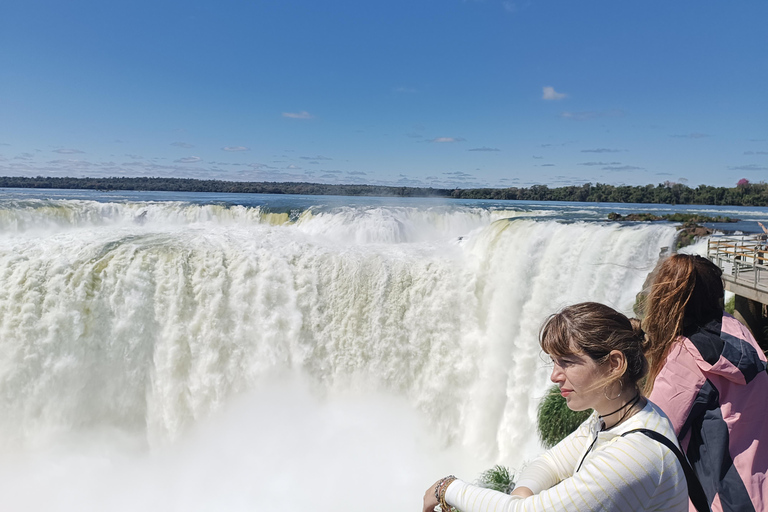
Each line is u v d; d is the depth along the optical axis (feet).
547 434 30.55
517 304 42.06
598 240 40.34
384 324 43.60
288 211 81.66
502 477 31.14
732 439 6.97
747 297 26.25
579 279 40.45
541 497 5.48
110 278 41.88
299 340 43.39
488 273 43.62
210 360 42.14
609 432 5.76
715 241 33.73
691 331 7.36
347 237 73.20
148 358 41.70
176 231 59.52
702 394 7.10
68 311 40.47
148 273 42.75
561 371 6.09
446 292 43.42
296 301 43.80
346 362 43.50
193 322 42.37
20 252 43.62
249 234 54.44
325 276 44.68
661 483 5.24
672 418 7.28
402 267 44.65
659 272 7.79
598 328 5.76
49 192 162.71
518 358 40.91
